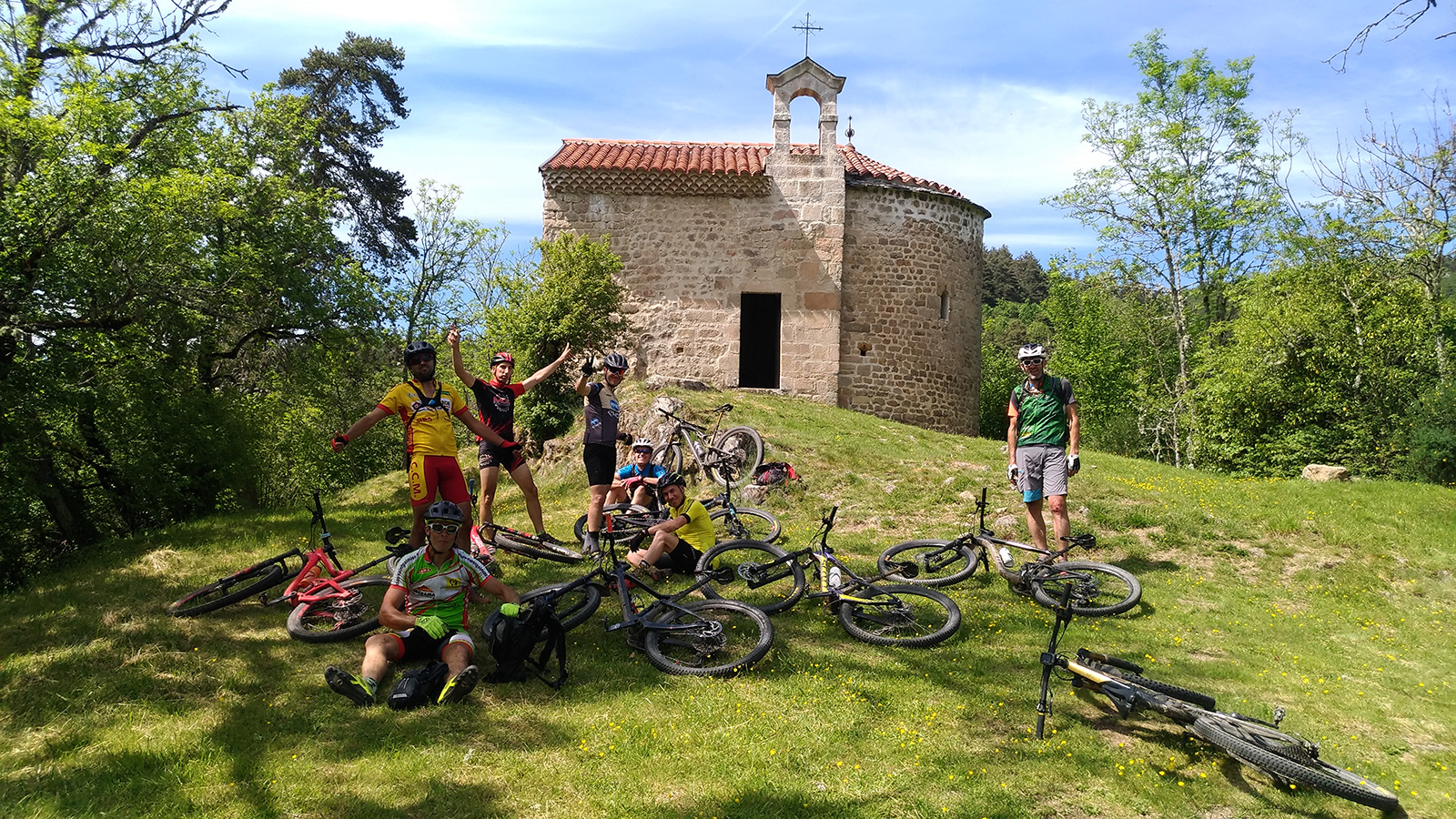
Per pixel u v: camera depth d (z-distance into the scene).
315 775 3.96
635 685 5.00
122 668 5.21
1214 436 17.20
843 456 11.54
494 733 4.40
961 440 14.38
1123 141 23.38
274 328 14.81
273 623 6.01
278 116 17.34
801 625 6.11
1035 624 6.30
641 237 17.83
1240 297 19.25
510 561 7.40
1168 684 4.86
